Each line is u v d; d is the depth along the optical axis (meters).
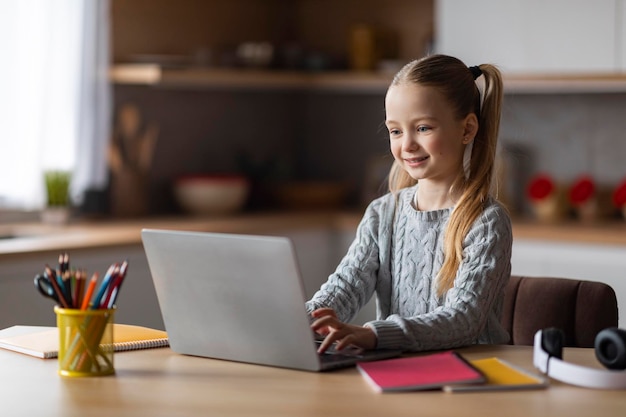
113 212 4.30
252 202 4.89
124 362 1.80
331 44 5.11
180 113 4.70
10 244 3.35
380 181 4.80
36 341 1.94
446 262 1.99
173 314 1.83
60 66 3.96
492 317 2.01
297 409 1.48
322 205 4.85
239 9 4.95
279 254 1.64
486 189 2.03
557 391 1.58
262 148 5.13
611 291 2.25
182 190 4.47
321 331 1.85
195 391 1.58
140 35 4.45
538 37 4.04
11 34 3.82
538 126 4.50
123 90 4.43
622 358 1.63
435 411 1.46
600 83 3.92
